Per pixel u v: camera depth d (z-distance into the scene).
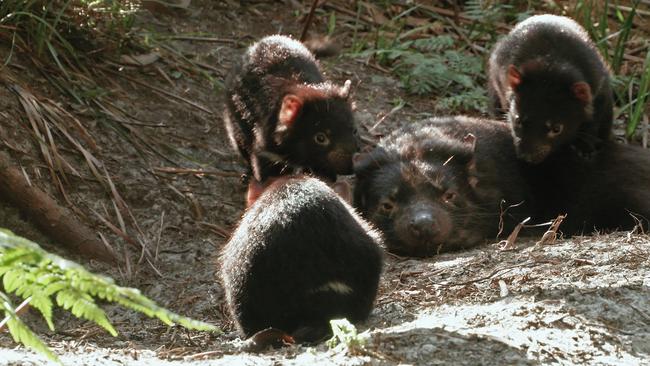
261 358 6.25
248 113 12.70
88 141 11.84
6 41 12.33
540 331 6.48
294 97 12.36
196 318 9.37
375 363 5.78
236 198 12.27
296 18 16.48
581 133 12.99
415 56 15.42
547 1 16.95
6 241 3.62
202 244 11.21
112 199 11.33
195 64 14.17
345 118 12.58
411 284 9.09
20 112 11.48
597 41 15.91
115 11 13.13
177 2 15.54
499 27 16.75
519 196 12.51
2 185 10.44
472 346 6.05
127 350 7.09
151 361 6.48
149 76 13.55
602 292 7.34
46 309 4.27
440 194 11.66
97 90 12.58
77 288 3.98
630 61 16.19
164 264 10.80
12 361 5.77
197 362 6.27
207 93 13.86
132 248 10.95
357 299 7.38
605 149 13.19
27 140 11.23
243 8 16.27
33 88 12.09
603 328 6.56
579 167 12.80
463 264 9.60
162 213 11.53
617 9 16.42
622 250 9.05
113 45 13.36
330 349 6.21
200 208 11.80
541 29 13.88
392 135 12.82
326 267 7.21
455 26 16.83
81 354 6.72
